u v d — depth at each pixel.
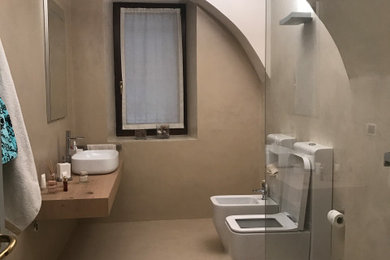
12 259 2.05
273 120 2.77
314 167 2.25
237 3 3.62
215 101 4.01
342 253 2.12
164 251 3.26
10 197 1.61
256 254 2.72
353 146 1.98
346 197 2.08
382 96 1.72
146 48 4.26
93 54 3.78
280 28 2.62
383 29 1.66
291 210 2.47
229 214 3.14
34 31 2.50
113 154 3.41
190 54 4.21
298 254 2.40
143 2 4.23
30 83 2.40
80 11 3.72
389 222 1.72
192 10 4.06
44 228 2.70
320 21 2.20
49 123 2.87
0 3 1.94
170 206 4.04
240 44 3.96
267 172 2.79
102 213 2.33
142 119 4.32
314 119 2.34
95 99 3.82
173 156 3.99
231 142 4.06
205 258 3.12
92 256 3.15
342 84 2.05
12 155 1.51
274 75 2.74
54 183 2.47
